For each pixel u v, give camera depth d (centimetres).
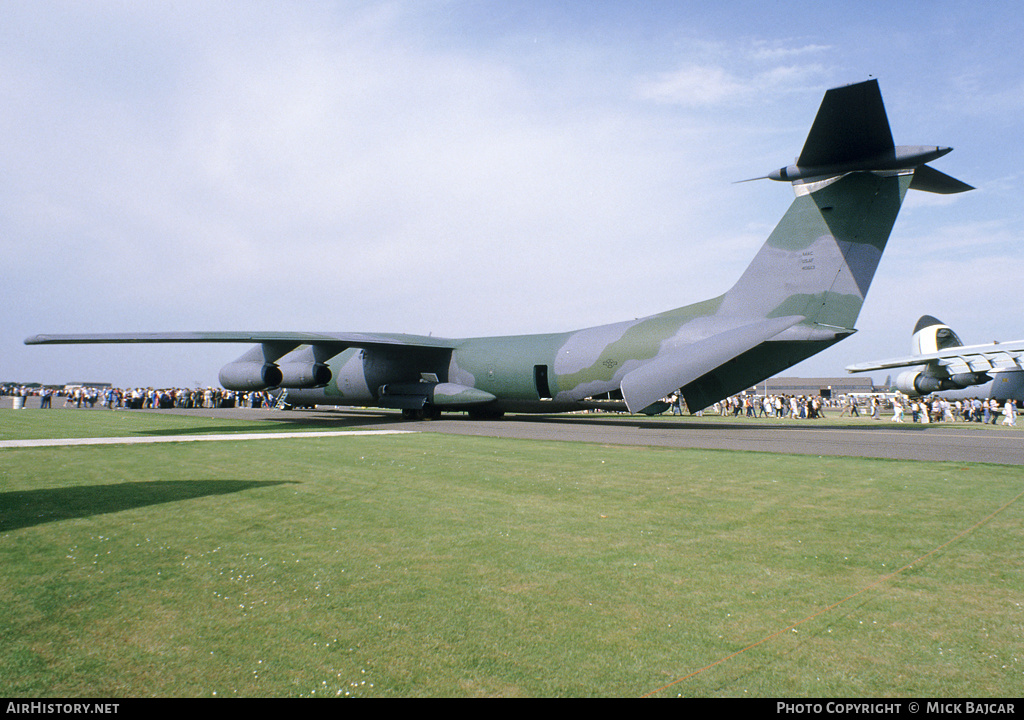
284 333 2094
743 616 385
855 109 1187
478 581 449
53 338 1761
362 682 303
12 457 1115
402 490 794
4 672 312
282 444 1348
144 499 730
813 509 682
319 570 473
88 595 419
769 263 1686
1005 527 600
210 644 346
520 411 2452
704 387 1800
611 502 721
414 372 2473
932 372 3094
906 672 313
